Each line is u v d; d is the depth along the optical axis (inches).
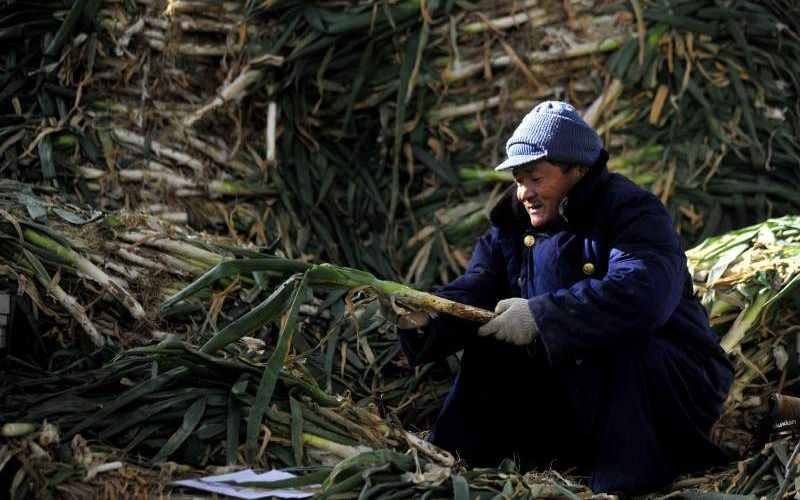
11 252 163.3
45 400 137.6
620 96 235.0
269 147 226.8
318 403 143.4
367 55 233.0
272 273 184.9
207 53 227.6
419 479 126.7
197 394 136.3
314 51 229.5
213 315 172.9
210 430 132.1
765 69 236.7
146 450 131.4
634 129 232.7
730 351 172.9
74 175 207.9
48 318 163.8
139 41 222.4
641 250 138.9
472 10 238.4
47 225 169.9
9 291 160.4
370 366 180.1
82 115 214.4
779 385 172.2
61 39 213.0
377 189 233.8
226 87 224.8
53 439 123.4
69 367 154.6
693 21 232.7
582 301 135.2
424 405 177.6
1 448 121.0
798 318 176.2
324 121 236.5
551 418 149.6
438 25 238.1
